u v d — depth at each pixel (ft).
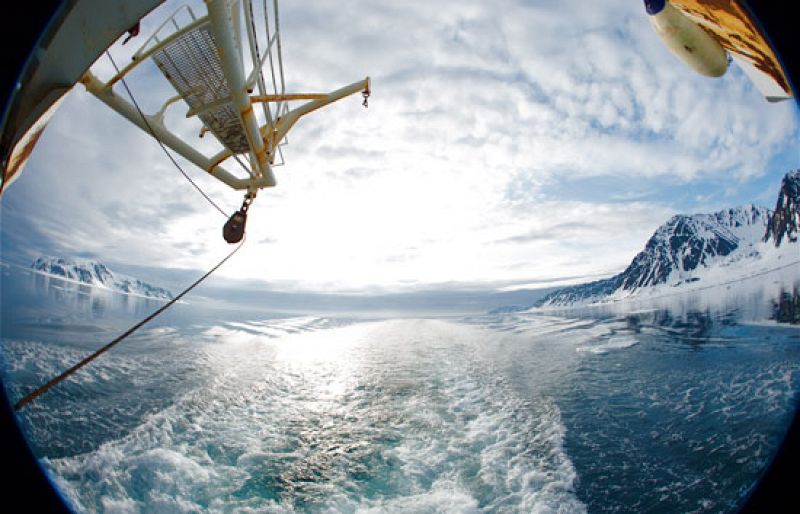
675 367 44.91
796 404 31.30
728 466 23.90
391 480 23.17
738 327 61.16
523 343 63.16
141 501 20.83
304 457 25.85
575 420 31.58
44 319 62.69
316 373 45.75
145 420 30.22
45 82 15.33
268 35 22.52
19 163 16.19
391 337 71.26
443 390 39.70
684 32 21.06
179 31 19.42
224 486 22.53
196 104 24.16
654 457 25.38
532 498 21.39
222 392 37.47
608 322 79.77
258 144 26.35
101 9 14.74
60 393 33.45
